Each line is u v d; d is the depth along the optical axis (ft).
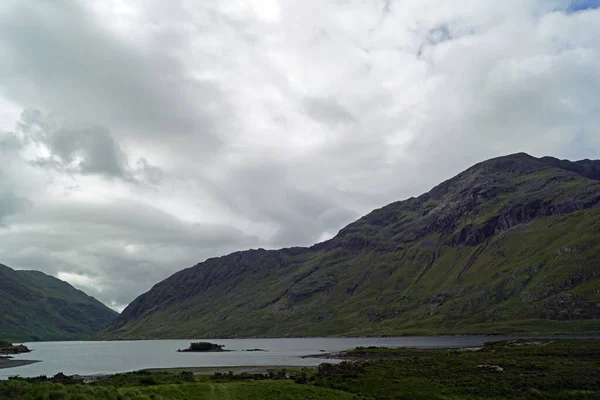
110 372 410.11
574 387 210.38
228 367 427.33
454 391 214.90
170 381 259.60
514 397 200.03
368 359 425.28
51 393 130.00
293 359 517.14
